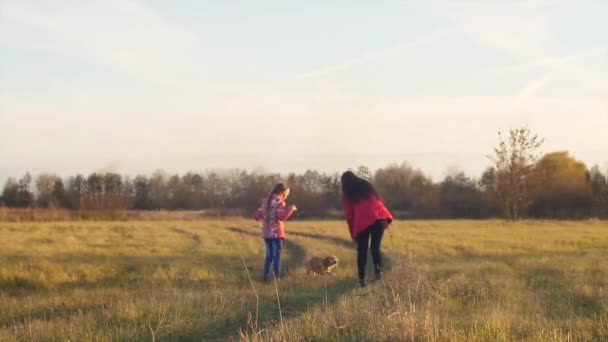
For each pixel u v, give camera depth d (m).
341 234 32.41
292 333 6.40
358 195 11.37
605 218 63.94
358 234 11.27
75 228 37.50
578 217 64.50
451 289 9.62
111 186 74.75
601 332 6.58
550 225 44.28
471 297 9.43
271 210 12.87
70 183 75.31
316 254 20.06
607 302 8.85
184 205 87.06
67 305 9.85
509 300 9.11
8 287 13.71
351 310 7.36
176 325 7.30
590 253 19.47
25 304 10.10
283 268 15.95
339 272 14.12
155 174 88.75
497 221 55.72
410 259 10.30
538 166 58.22
